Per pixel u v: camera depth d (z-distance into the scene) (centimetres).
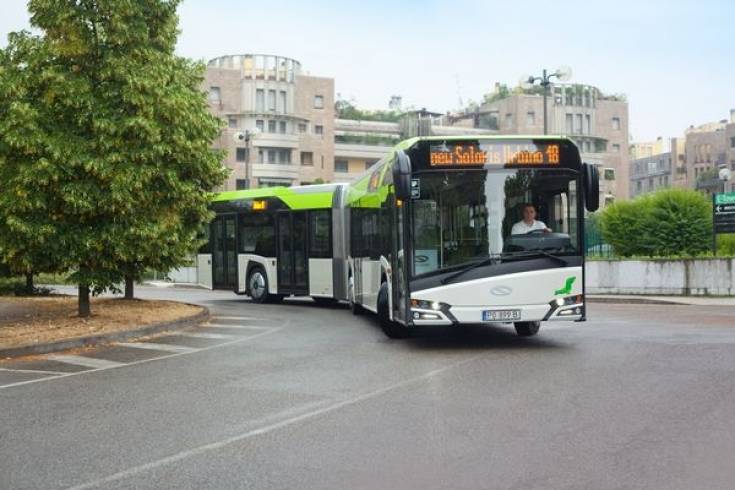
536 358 1062
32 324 1516
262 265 2248
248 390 881
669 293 2389
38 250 1485
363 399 812
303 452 612
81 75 1477
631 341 1219
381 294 1353
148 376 1005
